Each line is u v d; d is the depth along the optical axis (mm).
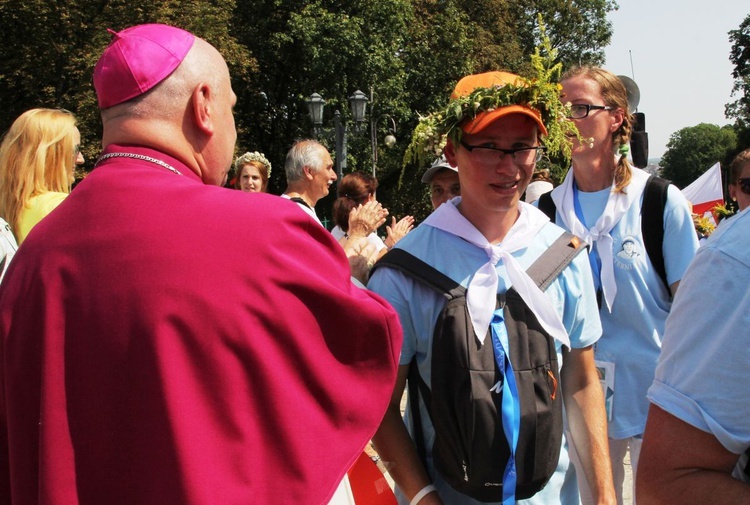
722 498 1258
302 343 1305
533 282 1909
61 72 19938
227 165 1522
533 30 33344
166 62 1408
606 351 2658
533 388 1842
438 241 2000
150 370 1199
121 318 1221
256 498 1228
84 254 1270
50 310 1245
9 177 2754
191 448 1187
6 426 1334
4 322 1286
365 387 1382
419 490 1884
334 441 1325
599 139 2713
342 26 23141
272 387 1258
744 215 1334
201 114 1430
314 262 1360
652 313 2660
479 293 1884
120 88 1396
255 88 25359
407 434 1956
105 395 1210
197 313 1227
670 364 1357
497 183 1937
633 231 2656
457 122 1950
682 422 1306
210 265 1251
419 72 25594
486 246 1943
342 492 1845
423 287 1955
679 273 2615
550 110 1990
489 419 1797
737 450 1272
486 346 1845
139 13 19750
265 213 1338
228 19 22953
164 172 1370
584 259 2059
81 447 1211
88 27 19625
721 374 1265
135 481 1192
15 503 1251
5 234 2633
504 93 1924
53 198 2764
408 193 23547
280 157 27219
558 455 1890
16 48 19578
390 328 1410
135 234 1265
